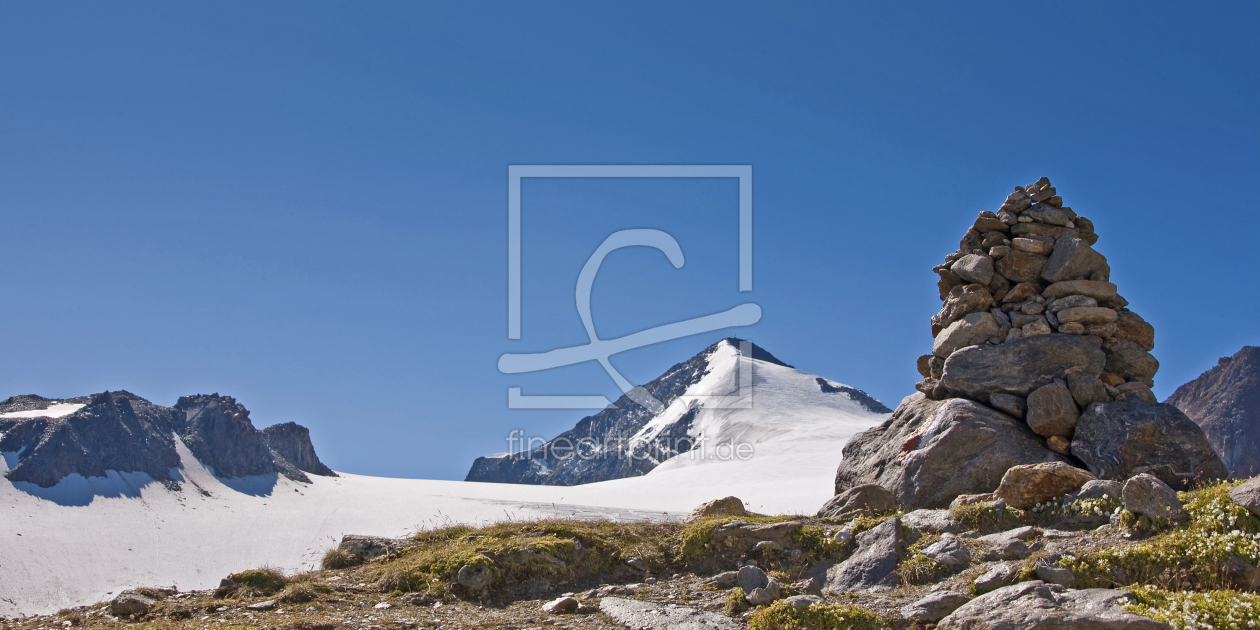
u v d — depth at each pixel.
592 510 109.38
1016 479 13.70
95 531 105.62
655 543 14.04
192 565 97.38
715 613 11.49
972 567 11.77
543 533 14.21
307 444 181.88
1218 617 9.52
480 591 12.66
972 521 13.30
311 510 129.62
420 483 172.25
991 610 10.12
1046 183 18.34
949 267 18.83
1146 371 16.53
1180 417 14.97
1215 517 11.45
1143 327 16.95
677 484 144.88
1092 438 15.43
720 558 13.48
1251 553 10.74
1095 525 12.63
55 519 108.06
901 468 16.36
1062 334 16.81
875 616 10.68
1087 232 18.34
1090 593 10.20
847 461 18.44
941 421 16.42
